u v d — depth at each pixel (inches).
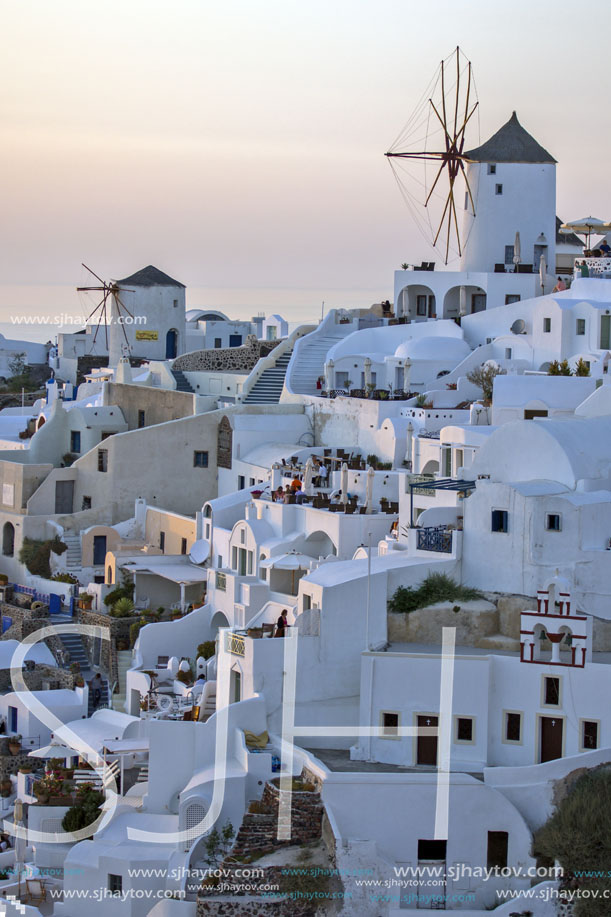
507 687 2178.9
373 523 2795.3
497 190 3870.6
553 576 2327.8
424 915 2007.9
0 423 4288.9
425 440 2974.9
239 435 3474.4
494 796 2069.4
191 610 3029.0
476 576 2434.8
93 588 3174.2
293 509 2928.2
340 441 3427.7
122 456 3496.6
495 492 2416.3
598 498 2395.4
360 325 4010.8
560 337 3339.1
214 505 3159.5
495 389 3014.3
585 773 2089.1
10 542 3516.2
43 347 6294.3
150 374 4141.2
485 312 3668.8
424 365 3508.9
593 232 3841.0
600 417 2623.0
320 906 2003.0
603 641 2321.6
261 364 3875.5
